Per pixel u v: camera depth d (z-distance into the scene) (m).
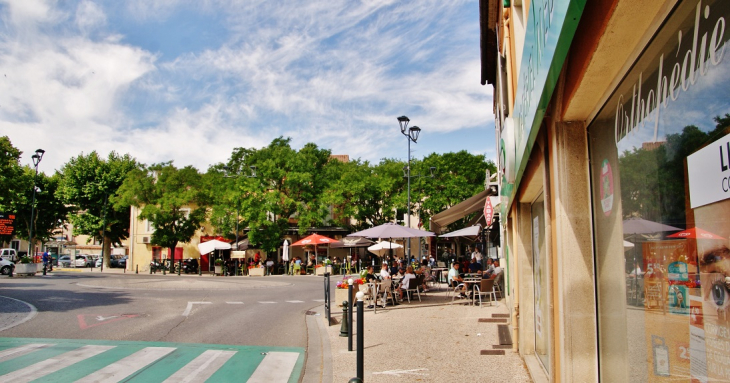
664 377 2.78
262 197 44.03
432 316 13.19
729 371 2.08
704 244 2.22
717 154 2.05
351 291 9.02
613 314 3.65
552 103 4.28
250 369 7.81
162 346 9.56
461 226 43.94
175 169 47.28
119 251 77.94
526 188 6.77
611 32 2.54
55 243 78.12
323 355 8.65
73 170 54.72
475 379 6.71
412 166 47.78
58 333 10.84
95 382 6.91
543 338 6.62
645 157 2.90
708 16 2.05
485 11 13.09
